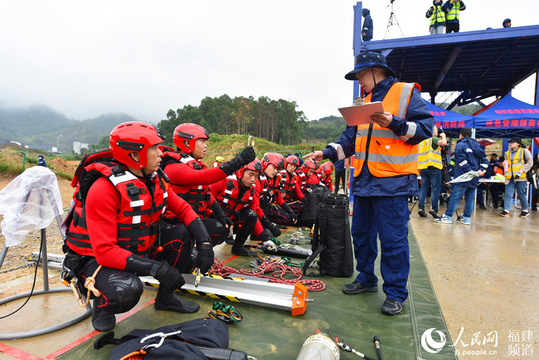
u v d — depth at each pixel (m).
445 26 10.34
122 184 1.93
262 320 2.41
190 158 3.05
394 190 2.55
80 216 2.09
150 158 1.98
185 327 1.97
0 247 4.55
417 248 4.44
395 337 2.17
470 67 11.15
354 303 2.74
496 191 9.78
